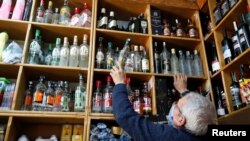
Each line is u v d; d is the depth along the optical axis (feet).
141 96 5.98
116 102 3.83
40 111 5.02
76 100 5.52
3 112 4.83
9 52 5.44
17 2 6.06
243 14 5.74
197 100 3.40
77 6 6.88
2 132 4.91
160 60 6.48
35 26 5.96
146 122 3.49
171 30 7.07
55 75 5.95
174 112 3.50
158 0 7.02
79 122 5.54
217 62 6.19
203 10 7.30
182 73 6.47
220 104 5.86
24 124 5.73
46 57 6.09
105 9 7.07
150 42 6.46
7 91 5.33
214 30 6.42
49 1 6.63
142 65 6.23
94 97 5.62
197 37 6.96
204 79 6.33
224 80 5.78
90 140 5.05
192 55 7.07
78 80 6.27
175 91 6.09
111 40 6.68
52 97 5.57
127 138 5.19
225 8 6.13
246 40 5.25
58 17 6.50
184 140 3.08
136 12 7.25
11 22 5.74
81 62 5.98
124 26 7.40
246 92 5.04
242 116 4.91
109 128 5.50
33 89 5.88
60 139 5.67
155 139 3.21
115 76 4.39
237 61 5.46
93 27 6.18
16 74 5.82
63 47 6.12
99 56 6.06
